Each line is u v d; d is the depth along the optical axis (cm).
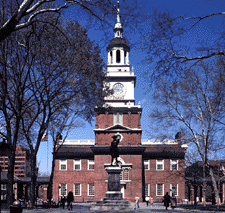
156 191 6681
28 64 2647
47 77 2695
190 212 2761
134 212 2577
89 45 2916
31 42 2462
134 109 6450
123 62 6906
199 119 3684
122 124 6425
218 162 4600
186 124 3709
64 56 2750
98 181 6216
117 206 2953
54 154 4028
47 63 2695
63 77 2966
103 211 2681
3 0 2012
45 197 6906
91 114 3481
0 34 1030
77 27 2767
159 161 6825
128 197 6097
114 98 6562
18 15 1028
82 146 7088
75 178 6888
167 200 3516
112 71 6769
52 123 3550
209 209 3362
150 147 6844
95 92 3166
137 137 6303
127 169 6225
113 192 3139
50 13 2473
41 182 6888
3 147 1895
